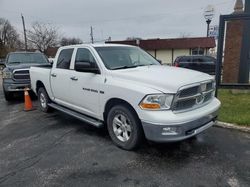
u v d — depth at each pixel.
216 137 4.50
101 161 3.65
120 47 4.93
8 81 8.17
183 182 3.06
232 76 9.37
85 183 3.09
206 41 38.53
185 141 4.31
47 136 4.77
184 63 16.33
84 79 4.52
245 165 3.44
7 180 3.20
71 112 5.23
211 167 3.41
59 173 3.34
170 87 3.33
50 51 43.56
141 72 3.95
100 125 4.35
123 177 3.20
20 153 4.02
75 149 4.10
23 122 5.82
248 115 5.41
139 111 3.46
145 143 4.20
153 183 3.05
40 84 6.64
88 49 4.63
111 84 3.90
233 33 9.18
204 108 3.74
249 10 8.46
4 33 64.38
